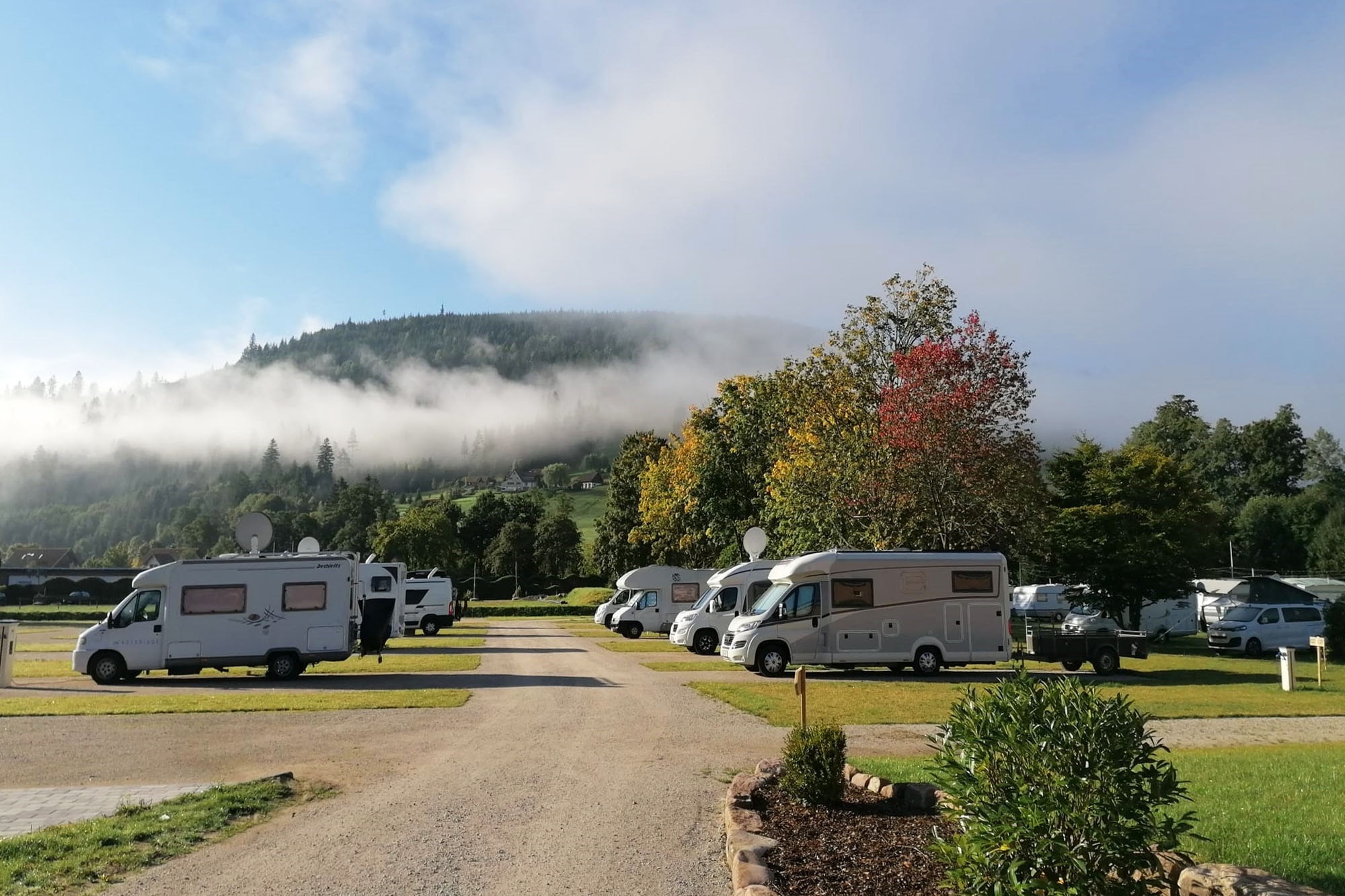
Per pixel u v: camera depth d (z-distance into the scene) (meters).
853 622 25.81
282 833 8.62
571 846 8.20
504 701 19.16
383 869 7.46
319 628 24.64
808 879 6.49
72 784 10.98
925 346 33.25
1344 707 19.28
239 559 24.75
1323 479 89.19
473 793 10.42
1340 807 8.31
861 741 14.33
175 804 9.56
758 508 48.06
